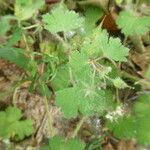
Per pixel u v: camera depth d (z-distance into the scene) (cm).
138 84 24
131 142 22
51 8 26
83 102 19
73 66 20
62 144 19
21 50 22
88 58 20
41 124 23
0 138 22
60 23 20
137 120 21
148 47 25
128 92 24
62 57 22
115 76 23
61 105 19
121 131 21
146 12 25
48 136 22
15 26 23
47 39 25
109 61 23
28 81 23
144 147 22
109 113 22
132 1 26
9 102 23
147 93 24
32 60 22
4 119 21
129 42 25
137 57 25
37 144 22
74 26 20
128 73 25
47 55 22
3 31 21
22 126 21
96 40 20
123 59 20
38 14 25
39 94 23
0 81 24
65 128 23
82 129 23
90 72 20
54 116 23
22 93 23
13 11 26
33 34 24
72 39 23
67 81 22
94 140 22
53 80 22
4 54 22
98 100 20
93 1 25
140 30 22
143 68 25
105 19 25
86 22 24
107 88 23
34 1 22
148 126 21
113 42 20
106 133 23
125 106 23
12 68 24
